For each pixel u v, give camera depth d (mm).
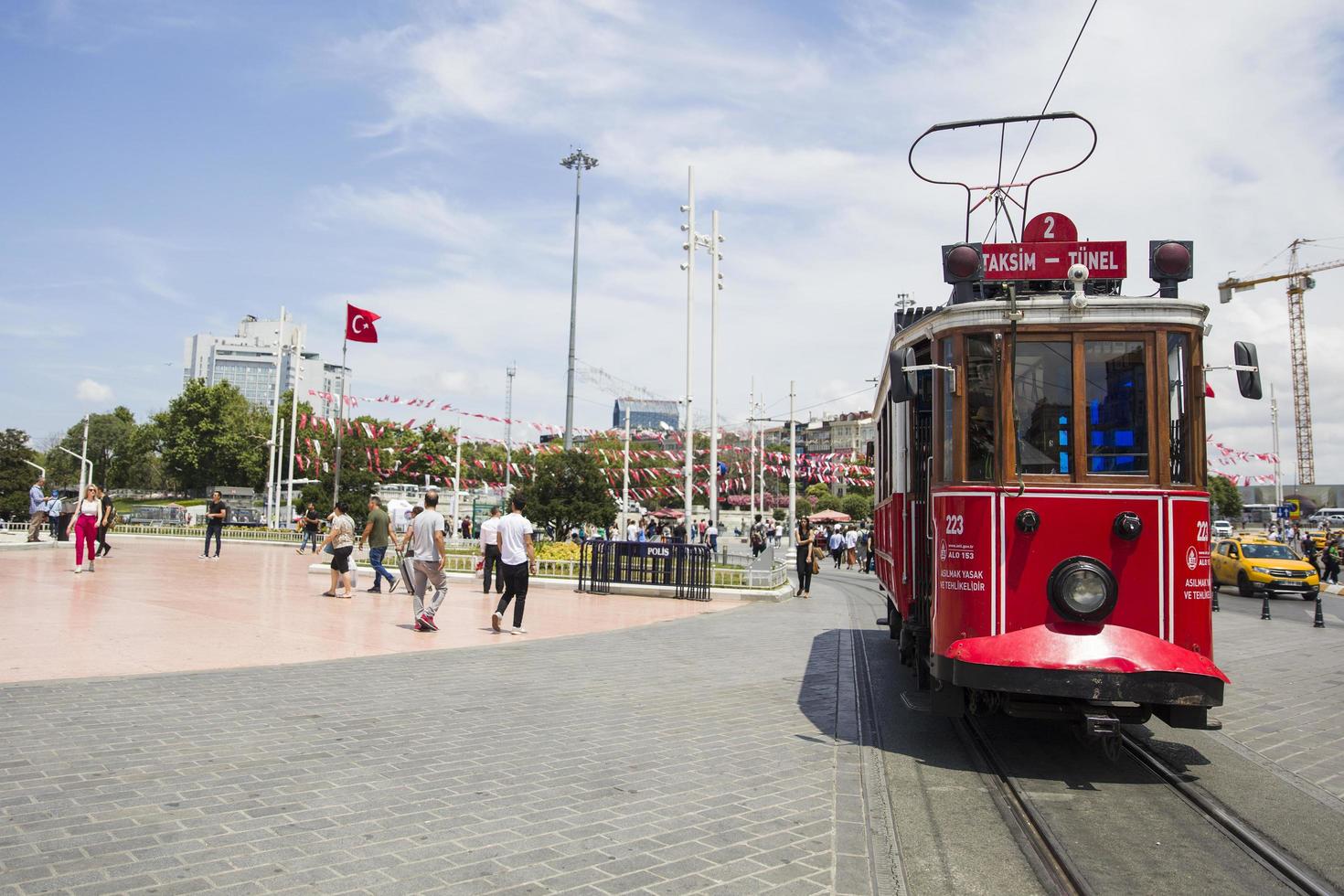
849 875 4340
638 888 4109
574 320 37156
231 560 26812
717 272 29328
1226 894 4320
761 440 48469
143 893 3826
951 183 8469
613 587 20203
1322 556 34406
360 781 5574
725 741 7020
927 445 8438
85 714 6934
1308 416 86438
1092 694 5945
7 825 4559
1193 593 6344
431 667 9922
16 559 23703
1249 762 6906
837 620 16641
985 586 6484
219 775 5547
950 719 8242
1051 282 7055
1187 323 6570
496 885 4078
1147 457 6473
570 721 7484
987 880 4434
